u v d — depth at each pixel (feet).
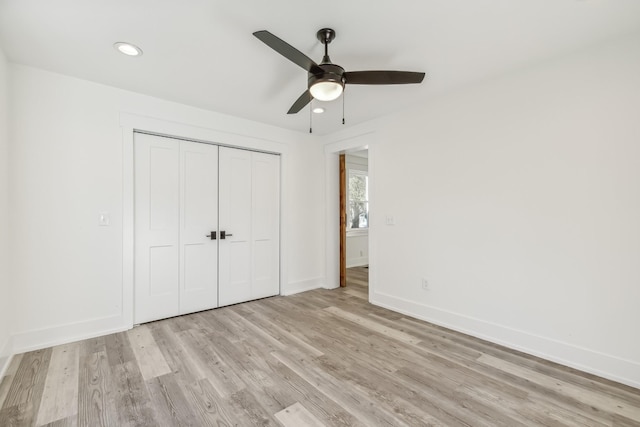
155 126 9.75
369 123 12.22
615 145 6.55
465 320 9.11
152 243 9.94
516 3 5.40
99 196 8.77
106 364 7.13
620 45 6.48
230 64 7.64
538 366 7.14
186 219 10.66
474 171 8.89
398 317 10.51
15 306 7.55
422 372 6.87
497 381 6.51
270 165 13.04
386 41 6.61
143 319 9.75
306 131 13.79
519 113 7.95
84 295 8.53
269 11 5.62
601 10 5.56
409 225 10.73
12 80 7.55
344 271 14.92
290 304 11.98
